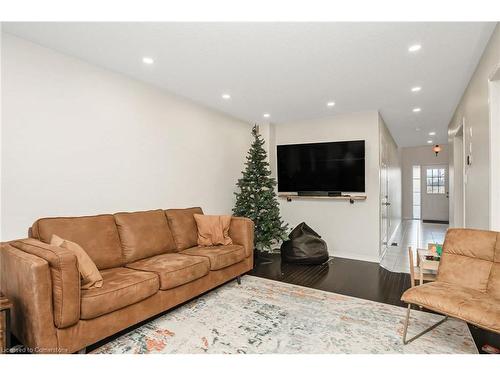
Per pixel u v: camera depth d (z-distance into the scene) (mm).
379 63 2768
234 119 4887
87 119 2719
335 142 4711
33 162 2334
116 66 2826
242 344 1980
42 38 2273
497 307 1689
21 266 1662
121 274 2234
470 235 2252
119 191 3010
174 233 3205
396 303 2707
